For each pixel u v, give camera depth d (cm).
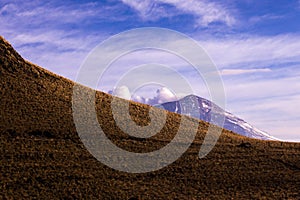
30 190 4759
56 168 5394
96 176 5281
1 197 4525
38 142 6075
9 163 5391
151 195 4819
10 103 6894
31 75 7869
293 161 6309
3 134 6119
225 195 4966
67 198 4628
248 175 5678
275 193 5106
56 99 7369
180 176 5525
